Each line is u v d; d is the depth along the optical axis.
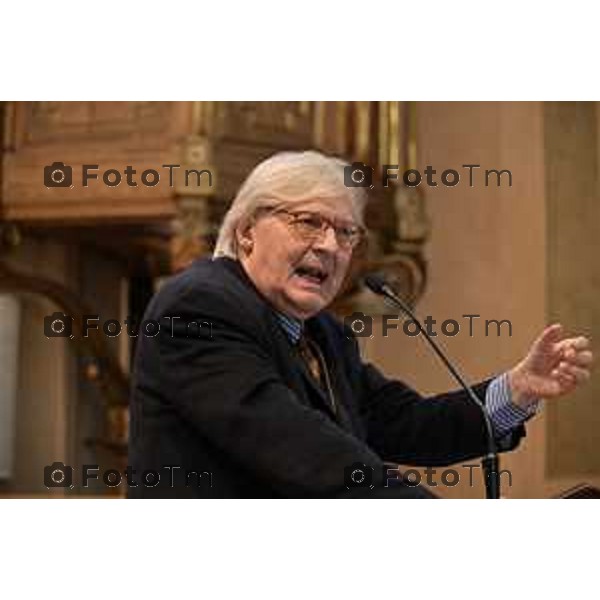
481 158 13.84
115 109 12.08
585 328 13.02
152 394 4.59
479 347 12.86
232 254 5.00
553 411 12.55
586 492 5.01
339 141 12.75
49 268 12.71
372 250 12.62
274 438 4.30
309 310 4.88
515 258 13.35
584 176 13.37
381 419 5.89
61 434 12.52
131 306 12.80
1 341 12.66
